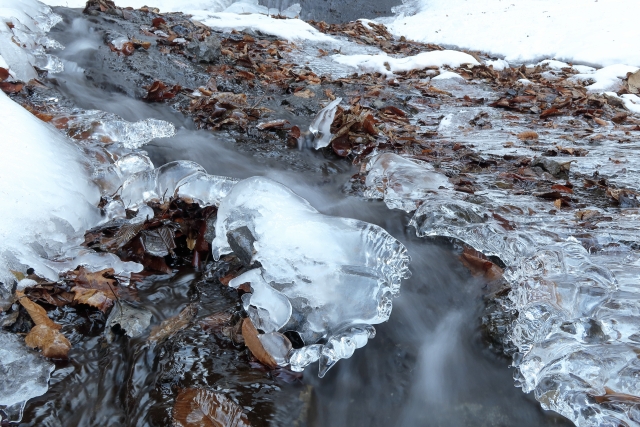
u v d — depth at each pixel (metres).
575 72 9.99
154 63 5.51
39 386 1.87
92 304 2.22
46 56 4.95
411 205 3.30
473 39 12.01
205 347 2.05
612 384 1.85
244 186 2.49
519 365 2.08
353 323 2.15
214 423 1.74
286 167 3.96
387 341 2.21
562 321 2.18
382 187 3.51
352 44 9.70
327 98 5.77
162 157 3.84
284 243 2.25
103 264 2.40
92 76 4.99
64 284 2.29
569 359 1.93
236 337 2.10
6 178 2.38
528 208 3.38
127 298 2.31
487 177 4.03
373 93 6.29
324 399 1.94
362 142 4.44
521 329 2.24
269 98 5.37
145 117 4.51
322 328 2.13
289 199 2.48
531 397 2.00
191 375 1.92
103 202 2.95
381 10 15.38
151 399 1.85
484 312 2.40
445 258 2.78
